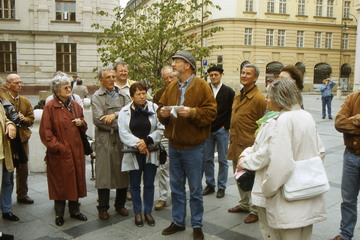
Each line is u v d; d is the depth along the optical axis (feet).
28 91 85.35
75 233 12.85
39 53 85.56
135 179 13.50
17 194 15.93
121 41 27.32
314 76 135.33
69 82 13.50
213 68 16.61
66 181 13.25
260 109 14.16
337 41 135.44
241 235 12.63
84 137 14.03
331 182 18.83
